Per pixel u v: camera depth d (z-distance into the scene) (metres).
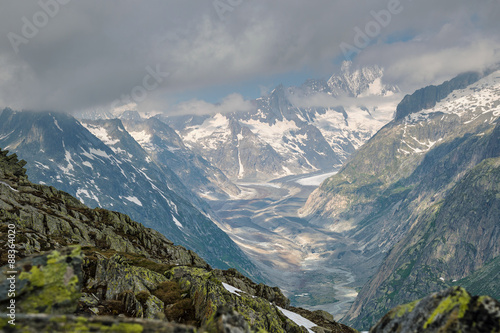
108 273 39.59
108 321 13.42
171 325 13.75
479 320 13.94
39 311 16.16
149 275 44.88
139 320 13.72
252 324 41.03
